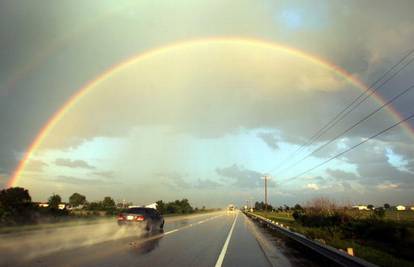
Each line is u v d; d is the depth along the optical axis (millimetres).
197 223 49125
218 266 13656
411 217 58000
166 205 95062
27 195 40500
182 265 13547
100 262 13500
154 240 23281
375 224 31594
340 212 45562
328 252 14852
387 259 17156
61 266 12312
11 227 26438
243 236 28734
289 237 26953
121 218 31281
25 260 13398
